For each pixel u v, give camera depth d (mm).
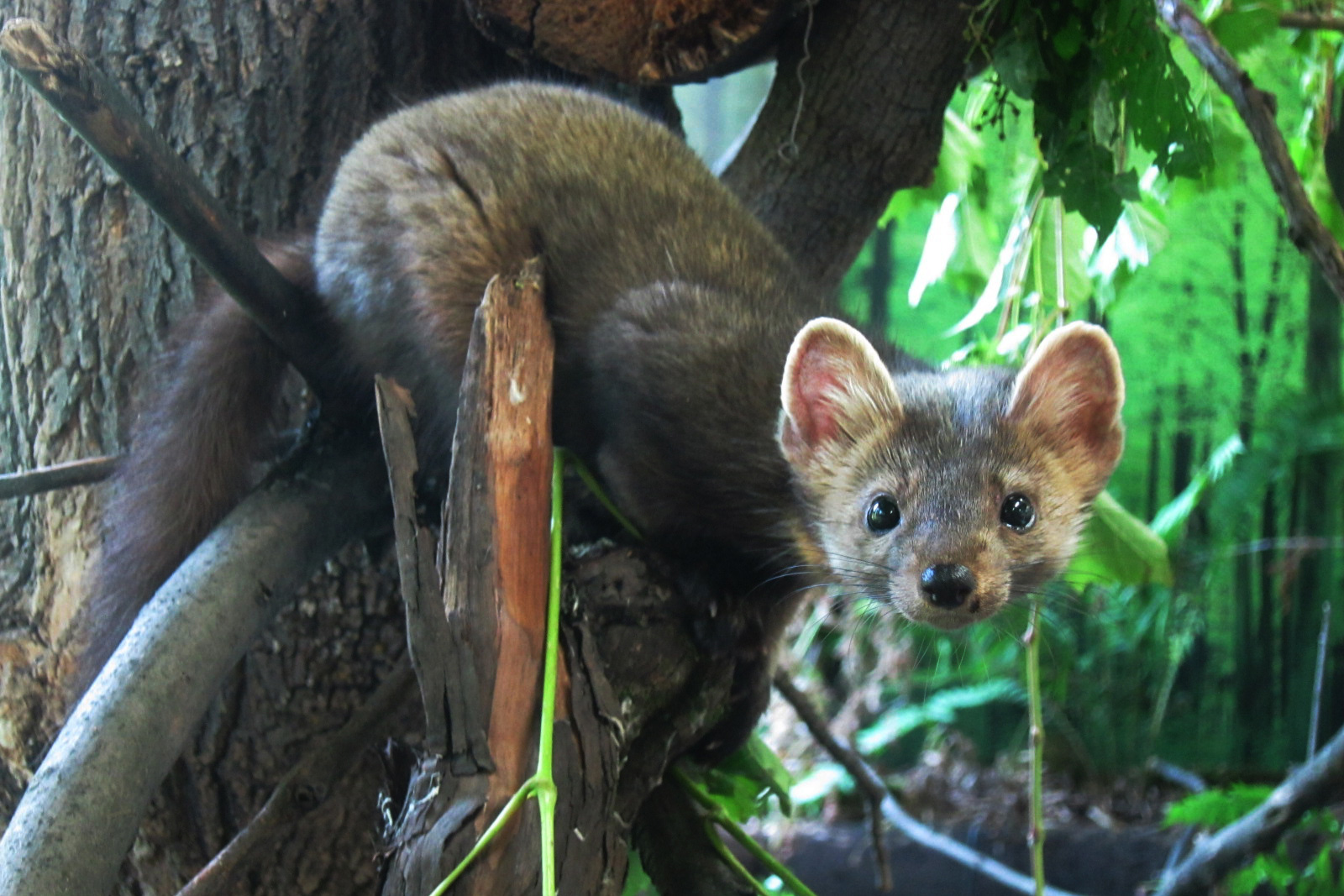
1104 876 1630
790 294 1022
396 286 994
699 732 940
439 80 1042
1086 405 974
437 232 994
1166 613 1775
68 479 953
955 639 1878
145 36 984
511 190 1006
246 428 998
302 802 908
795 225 1061
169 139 992
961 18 1013
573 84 1090
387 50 1019
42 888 839
